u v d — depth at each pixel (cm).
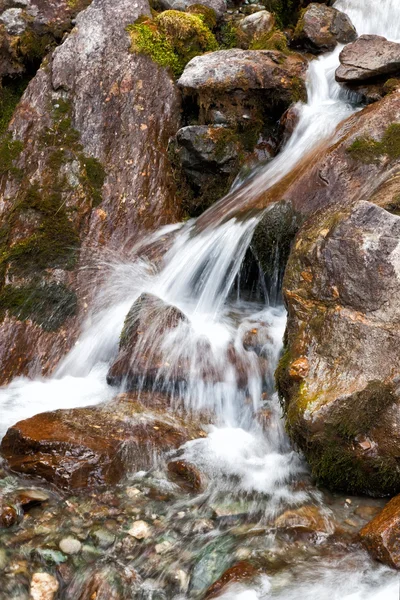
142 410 445
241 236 546
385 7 799
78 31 729
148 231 621
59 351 526
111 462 388
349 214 397
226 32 808
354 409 363
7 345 522
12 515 348
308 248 412
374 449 360
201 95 670
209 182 656
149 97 697
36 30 800
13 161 647
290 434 384
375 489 368
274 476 393
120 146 665
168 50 728
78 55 712
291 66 681
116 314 540
